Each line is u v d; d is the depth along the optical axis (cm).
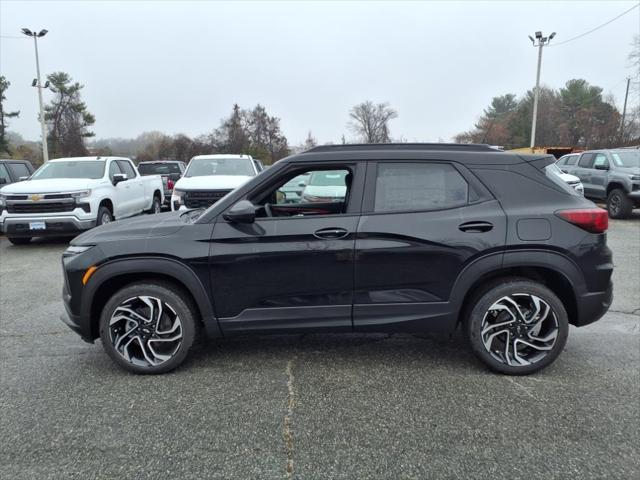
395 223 358
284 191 479
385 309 365
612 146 4744
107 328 368
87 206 927
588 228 358
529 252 354
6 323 505
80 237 387
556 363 392
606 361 396
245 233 360
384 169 368
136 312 370
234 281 362
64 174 1026
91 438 291
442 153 369
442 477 254
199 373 377
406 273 360
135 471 261
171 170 2091
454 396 339
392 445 282
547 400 332
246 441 287
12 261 835
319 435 293
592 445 281
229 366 390
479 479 253
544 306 361
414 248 356
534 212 357
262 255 359
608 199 1324
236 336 375
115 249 361
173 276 360
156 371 373
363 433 294
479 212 358
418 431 296
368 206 364
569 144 6172
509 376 370
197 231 364
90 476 257
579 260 355
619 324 485
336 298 365
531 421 306
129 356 374
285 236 358
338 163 370
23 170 1288
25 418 313
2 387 357
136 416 315
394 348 426
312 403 330
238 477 256
